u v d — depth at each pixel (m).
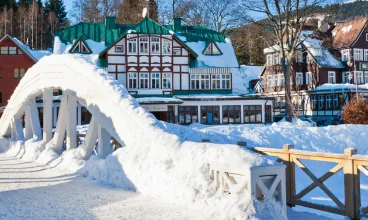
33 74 17.62
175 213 7.36
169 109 39.28
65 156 13.95
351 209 7.02
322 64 51.81
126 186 9.84
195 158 8.22
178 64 41.38
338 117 42.72
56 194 9.37
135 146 10.27
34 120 18.83
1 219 7.17
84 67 13.33
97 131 12.98
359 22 55.44
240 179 6.96
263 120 40.75
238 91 42.81
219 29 56.97
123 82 40.28
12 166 14.93
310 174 7.84
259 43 71.19
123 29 45.56
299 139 19.42
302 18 36.81
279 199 6.86
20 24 85.06
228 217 6.63
